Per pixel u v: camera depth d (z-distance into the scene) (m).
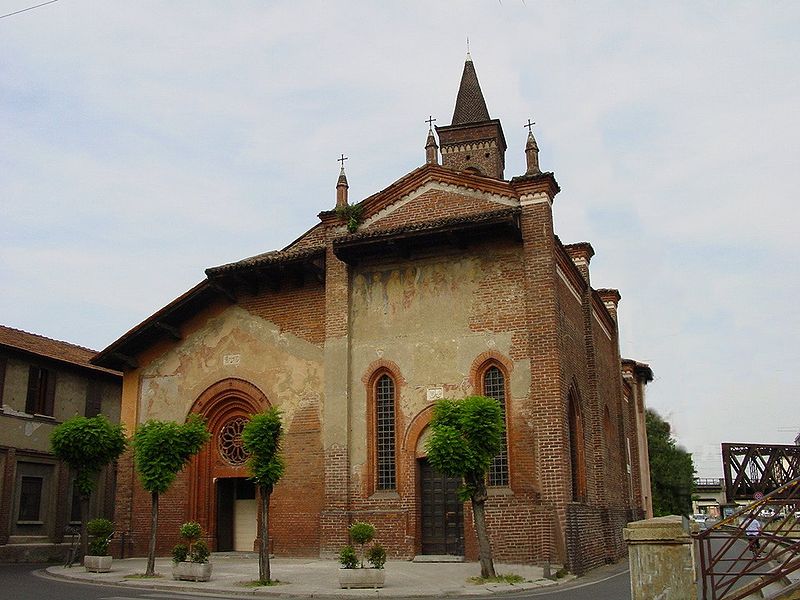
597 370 28.25
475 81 39.00
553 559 20.41
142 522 26.81
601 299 32.50
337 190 25.86
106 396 36.06
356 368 24.22
